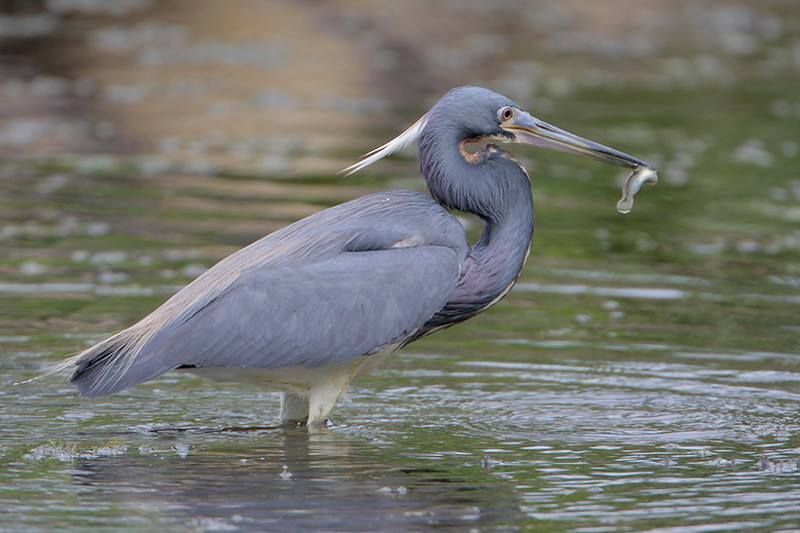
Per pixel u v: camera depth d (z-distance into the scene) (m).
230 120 25.34
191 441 10.55
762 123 25.98
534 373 12.50
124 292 14.70
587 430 10.88
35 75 28.59
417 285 10.75
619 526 8.66
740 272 16.47
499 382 12.23
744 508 9.02
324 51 31.97
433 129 11.49
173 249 16.62
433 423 11.07
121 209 18.80
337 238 10.90
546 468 9.88
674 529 8.62
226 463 9.97
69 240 17.05
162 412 11.41
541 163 23.06
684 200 20.34
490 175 11.42
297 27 34.12
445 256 10.88
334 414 11.35
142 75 29.02
